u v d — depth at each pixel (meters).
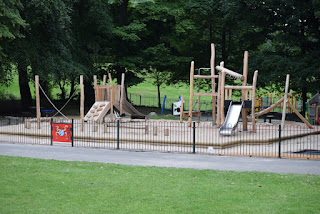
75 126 26.28
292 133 24.06
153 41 45.72
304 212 9.56
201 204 10.10
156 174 13.30
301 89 40.78
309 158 16.72
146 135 22.25
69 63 37.03
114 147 19.53
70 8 35.12
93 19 40.06
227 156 17.20
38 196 10.67
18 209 9.58
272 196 10.88
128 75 45.44
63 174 13.20
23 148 18.98
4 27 28.78
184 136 20.53
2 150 18.33
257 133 23.69
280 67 35.75
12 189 11.30
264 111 25.88
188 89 68.94
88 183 12.05
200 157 16.91
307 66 35.41
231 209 9.74
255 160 16.27
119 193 10.98
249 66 38.75
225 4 38.94
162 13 42.47
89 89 45.69
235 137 21.78
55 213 9.34
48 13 32.50
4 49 33.28
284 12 37.78
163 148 19.38
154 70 49.78
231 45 46.25
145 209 9.68
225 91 26.75
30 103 39.19
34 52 34.41
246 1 37.19
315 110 30.81
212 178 12.82
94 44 41.72
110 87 27.36
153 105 50.09
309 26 38.38
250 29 43.38
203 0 41.00
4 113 37.75
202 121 32.28
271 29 40.69
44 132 23.19
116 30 40.97
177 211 9.56
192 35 46.38
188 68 47.16
